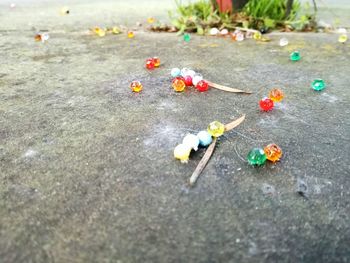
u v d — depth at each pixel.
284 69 0.31
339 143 0.20
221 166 0.17
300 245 0.13
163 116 0.22
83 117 0.22
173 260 0.13
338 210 0.15
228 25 0.45
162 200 0.15
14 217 0.14
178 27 0.45
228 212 0.15
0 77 0.28
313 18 0.48
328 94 0.26
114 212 0.15
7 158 0.18
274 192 0.16
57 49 0.36
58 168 0.17
